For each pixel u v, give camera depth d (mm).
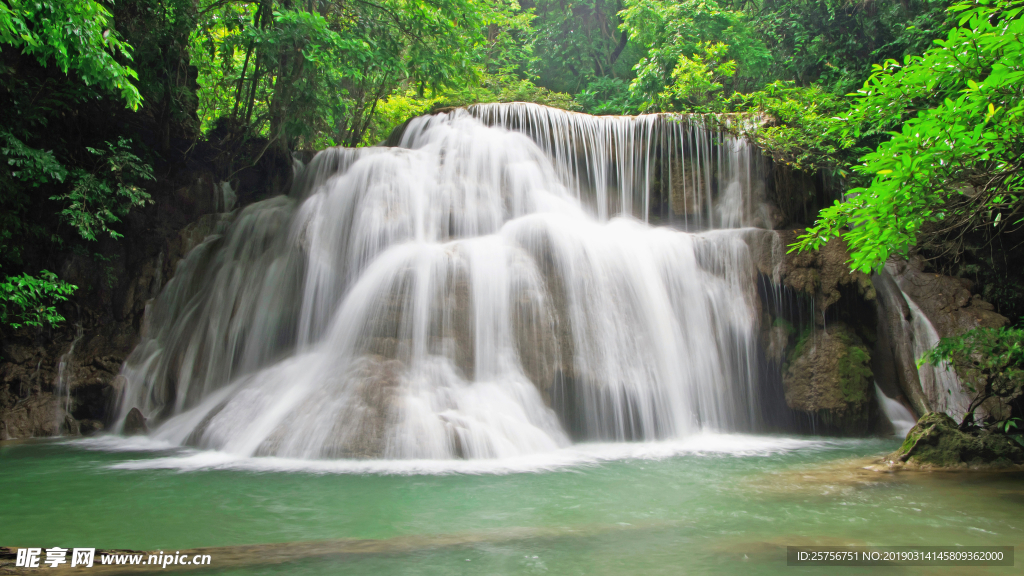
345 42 15484
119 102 14836
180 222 14883
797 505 5734
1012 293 13859
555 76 30969
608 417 10133
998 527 4945
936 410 11867
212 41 16578
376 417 8516
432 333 9914
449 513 5492
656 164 14766
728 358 11484
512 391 9555
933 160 6016
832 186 14500
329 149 14281
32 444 10008
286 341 11633
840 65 20656
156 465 7828
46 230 12875
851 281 11703
